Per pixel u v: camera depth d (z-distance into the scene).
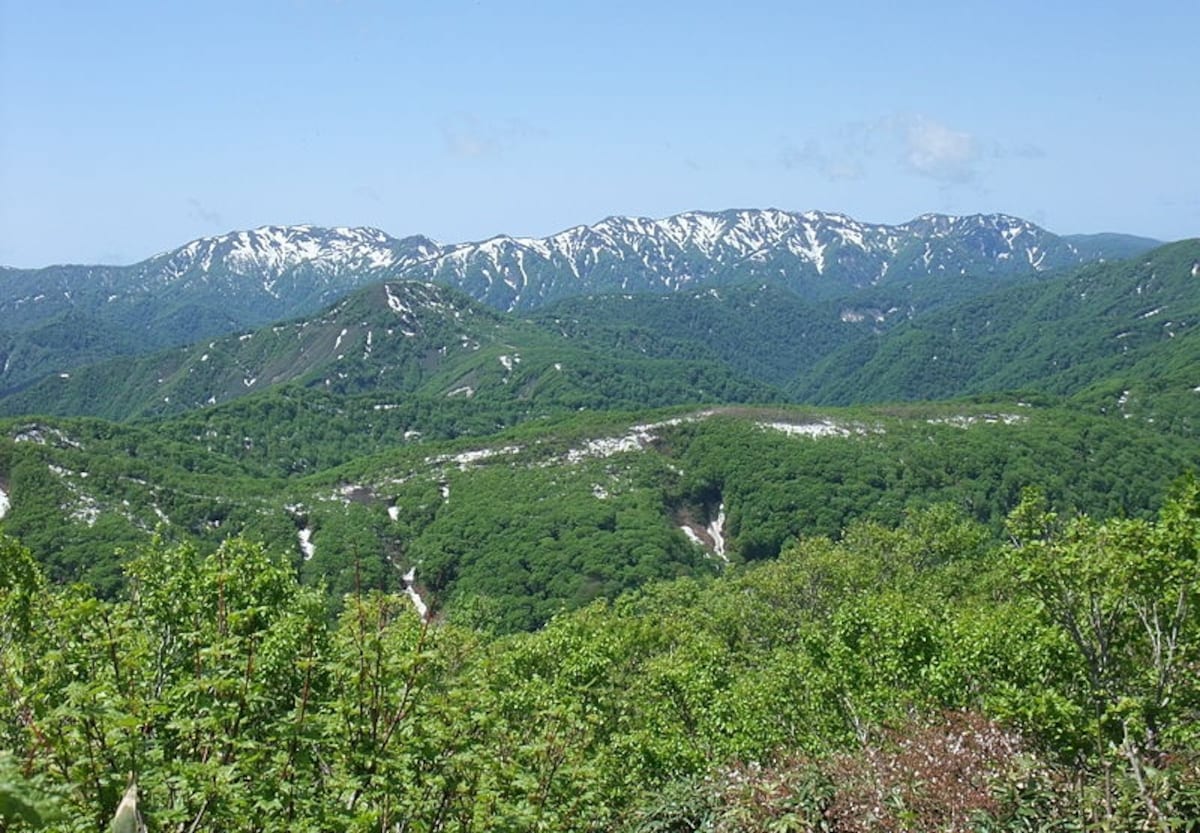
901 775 10.67
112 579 85.19
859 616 22.11
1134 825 8.81
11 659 7.40
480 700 9.00
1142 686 14.31
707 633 46.09
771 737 20.70
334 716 7.78
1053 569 14.48
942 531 57.88
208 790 6.58
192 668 9.21
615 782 16.38
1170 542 13.84
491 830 8.09
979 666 17.17
